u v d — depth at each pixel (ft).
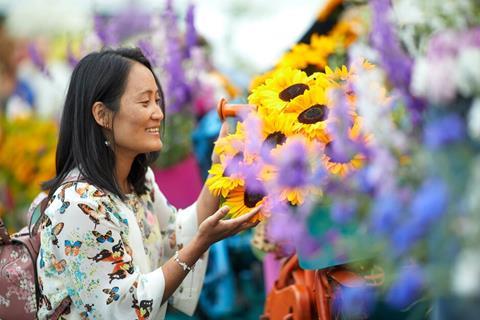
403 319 10.36
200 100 18.56
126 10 19.17
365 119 7.73
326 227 8.43
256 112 9.75
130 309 10.10
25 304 10.57
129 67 10.59
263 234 11.98
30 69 25.96
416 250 6.58
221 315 17.35
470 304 6.71
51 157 20.10
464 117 6.70
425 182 6.52
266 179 8.92
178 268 10.19
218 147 9.81
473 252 5.98
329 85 9.39
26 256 10.62
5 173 20.11
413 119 7.33
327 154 8.58
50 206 10.45
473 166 6.19
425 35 8.46
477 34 6.72
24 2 27.66
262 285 18.49
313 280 10.89
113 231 10.28
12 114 22.16
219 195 10.77
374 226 6.79
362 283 9.04
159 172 17.65
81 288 10.19
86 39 19.31
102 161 10.59
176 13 18.03
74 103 10.68
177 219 11.86
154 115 10.63
